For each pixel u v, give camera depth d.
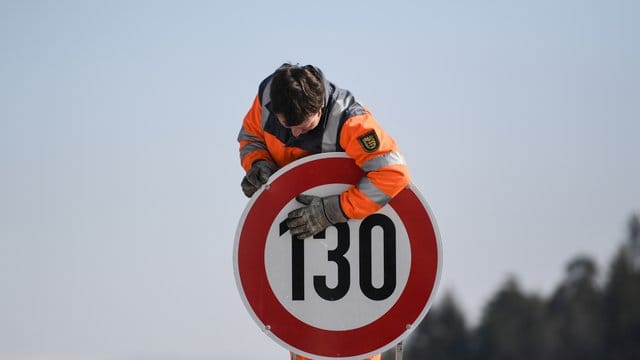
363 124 17.92
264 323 18.39
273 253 18.45
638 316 131.25
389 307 18.47
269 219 18.47
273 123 18.67
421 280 18.47
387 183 17.95
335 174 18.44
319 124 18.27
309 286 18.45
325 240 18.47
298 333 18.42
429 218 18.48
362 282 18.47
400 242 18.50
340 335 18.45
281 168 18.61
